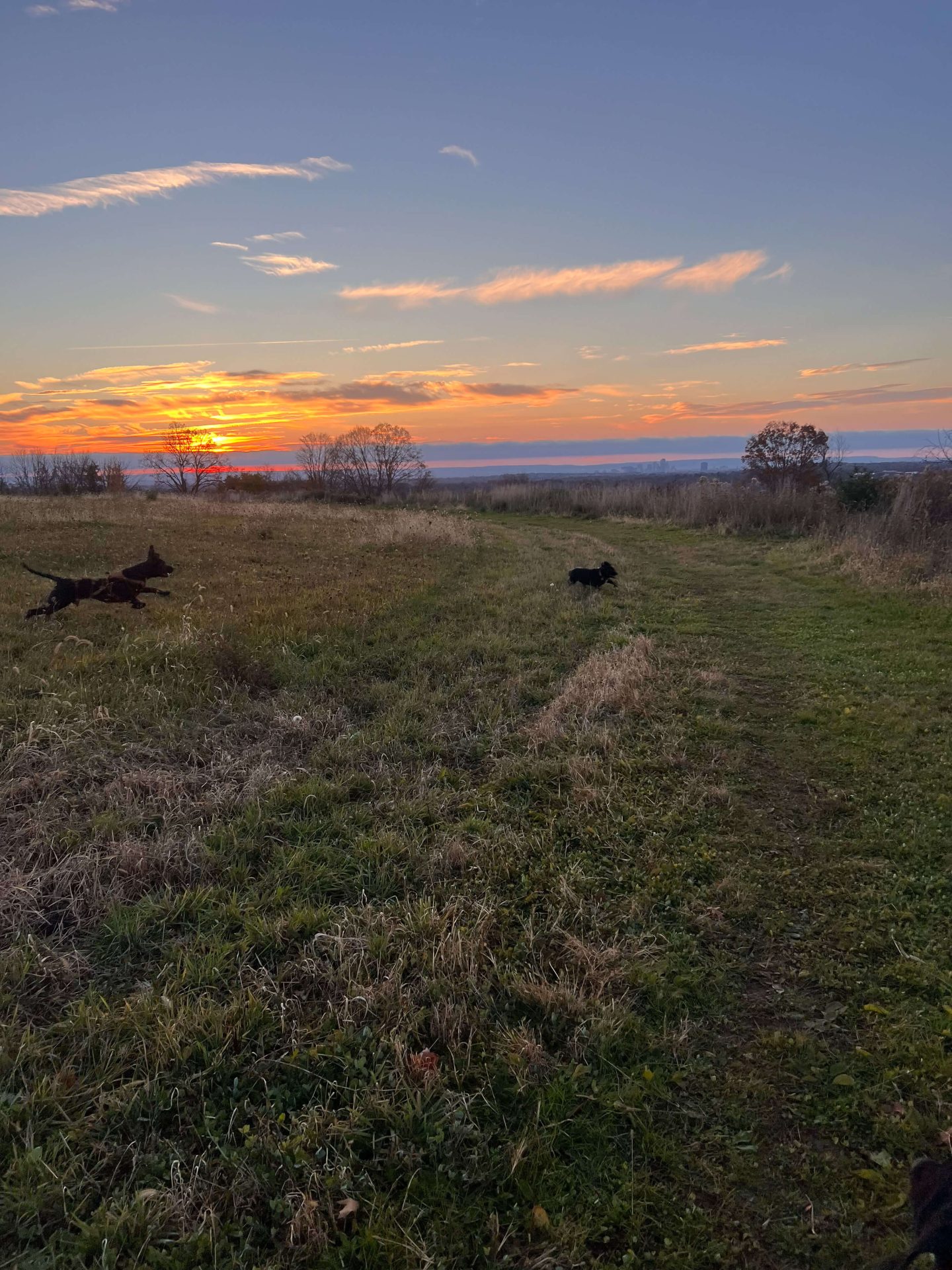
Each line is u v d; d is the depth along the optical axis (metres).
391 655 8.23
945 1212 1.86
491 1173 2.54
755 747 6.29
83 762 5.05
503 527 24.78
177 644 7.51
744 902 4.10
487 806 5.06
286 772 5.20
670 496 26.77
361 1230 2.33
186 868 4.06
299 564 14.47
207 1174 2.48
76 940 3.58
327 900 3.97
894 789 5.46
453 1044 3.00
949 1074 2.93
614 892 4.21
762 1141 2.71
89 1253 2.23
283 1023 3.07
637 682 7.51
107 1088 2.78
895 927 3.90
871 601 11.67
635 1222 2.39
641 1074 2.96
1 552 13.80
